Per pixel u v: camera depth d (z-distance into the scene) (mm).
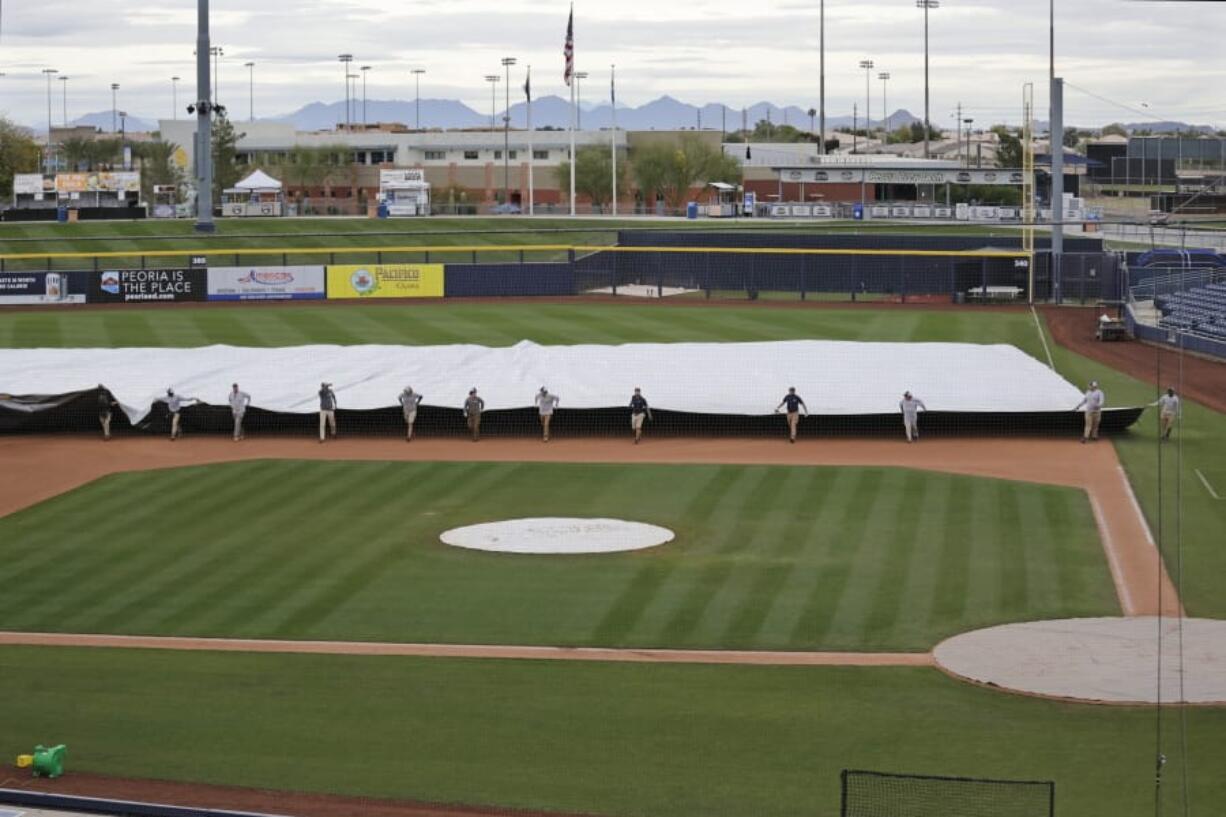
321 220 155750
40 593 38656
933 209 145125
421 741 28578
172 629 35688
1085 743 27938
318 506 47531
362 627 35688
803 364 66375
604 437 58688
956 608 36344
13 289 100625
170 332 85375
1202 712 29438
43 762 26734
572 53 137125
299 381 64500
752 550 41812
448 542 43062
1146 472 51062
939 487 49156
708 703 30516
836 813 25062
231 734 28984
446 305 98062
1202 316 79875
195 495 49188
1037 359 72812
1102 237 105938
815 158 191125
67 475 52500
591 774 26875
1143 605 36375
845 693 30953
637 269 106062
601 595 37906
